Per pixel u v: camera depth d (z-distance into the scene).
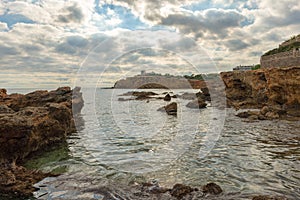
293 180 7.84
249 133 15.17
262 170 8.78
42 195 6.94
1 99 19.83
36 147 11.29
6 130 9.37
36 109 13.71
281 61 31.02
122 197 6.75
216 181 7.89
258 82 29.95
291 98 23.73
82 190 7.24
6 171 7.98
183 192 6.89
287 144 12.30
